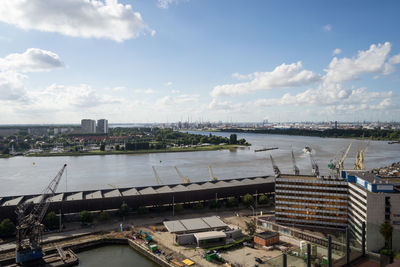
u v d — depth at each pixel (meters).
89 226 194.12
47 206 183.12
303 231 178.25
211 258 146.75
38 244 153.50
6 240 169.75
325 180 185.25
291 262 136.00
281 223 194.12
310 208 187.62
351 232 173.00
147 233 183.12
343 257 130.25
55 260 151.12
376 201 151.38
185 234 170.00
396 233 149.62
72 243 167.75
